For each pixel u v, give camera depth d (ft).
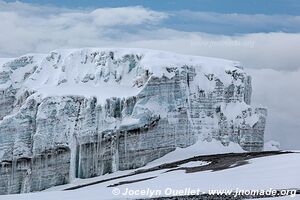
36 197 379.76
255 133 647.15
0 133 640.99
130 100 606.14
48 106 634.84
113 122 600.39
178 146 609.83
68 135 618.44
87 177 602.03
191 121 627.05
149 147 596.29
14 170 632.38
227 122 643.04
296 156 413.18
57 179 615.57
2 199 379.76
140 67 636.07
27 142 638.53
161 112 607.37
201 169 442.91
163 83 617.21
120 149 595.06
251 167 400.06
